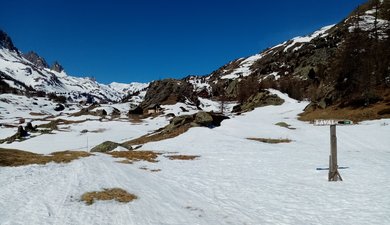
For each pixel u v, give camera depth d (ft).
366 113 206.39
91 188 59.77
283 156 105.40
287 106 341.41
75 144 236.84
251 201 54.70
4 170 72.59
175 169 86.63
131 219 44.80
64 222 42.73
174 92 586.86
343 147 126.21
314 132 172.76
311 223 43.47
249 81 601.62
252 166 88.84
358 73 259.19
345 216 45.34
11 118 533.14
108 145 146.51
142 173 79.41
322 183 65.46
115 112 506.07
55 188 58.95
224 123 207.62
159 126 335.47
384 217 43.91
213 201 55.06
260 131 181.37
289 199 55.06
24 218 43.50
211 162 98.22
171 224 43.37
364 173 72.43
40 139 258.78
